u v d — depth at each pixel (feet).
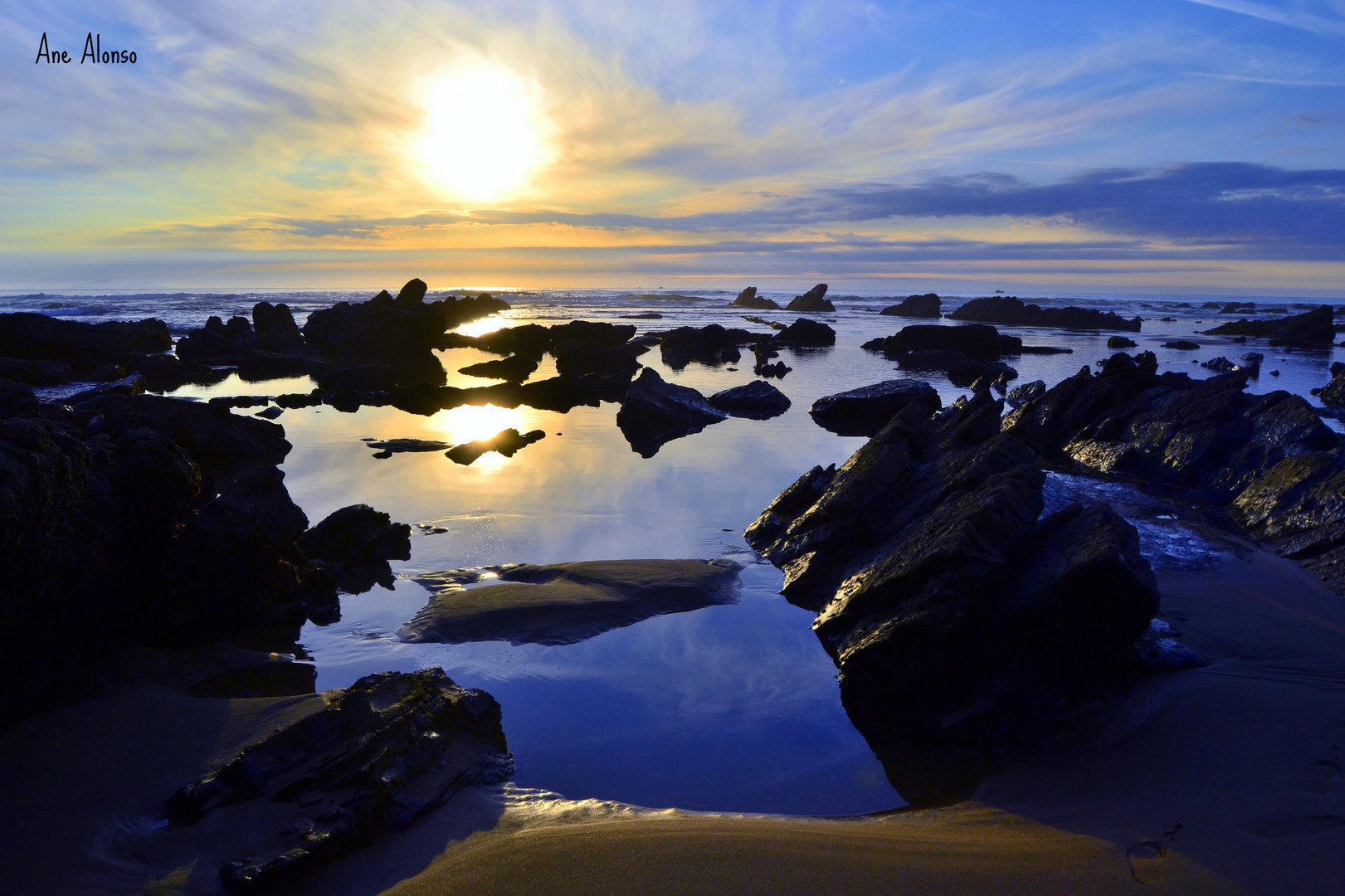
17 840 17.78
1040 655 25.68
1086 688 25.68
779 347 163.12
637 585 35.83
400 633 31.55
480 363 124.36
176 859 17.40
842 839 18.76
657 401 81.51
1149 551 37.11
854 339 184.96
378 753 20.39
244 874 16.78
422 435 72.33
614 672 28.84
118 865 17.16
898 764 23.49
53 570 24.53
